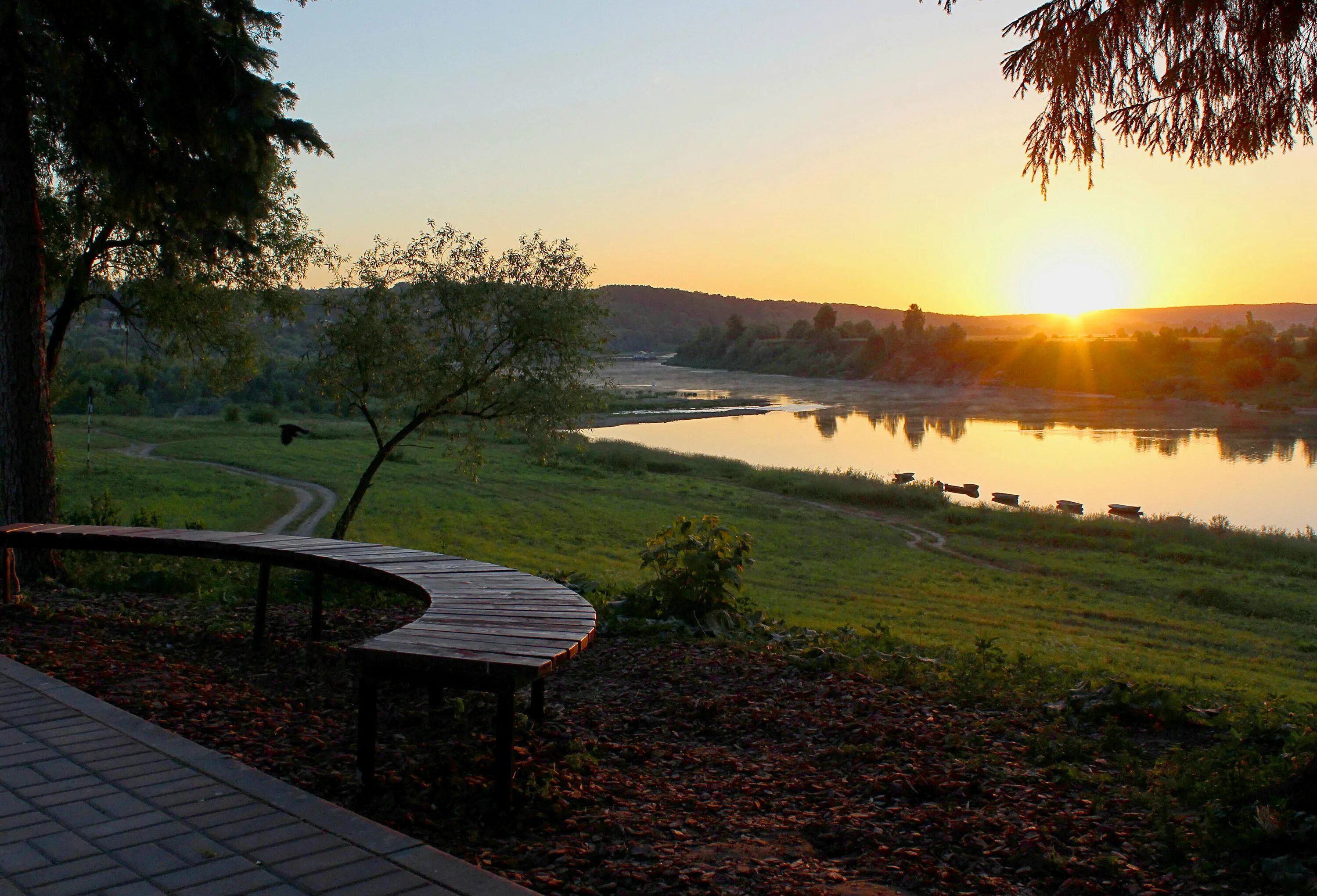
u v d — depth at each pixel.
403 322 19.30
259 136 12.09
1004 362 166.12
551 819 4.07
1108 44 5.18
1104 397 132.50
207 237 13.59
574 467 60.00
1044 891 3.56
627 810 4.26
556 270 19.17
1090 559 34.94
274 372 103.75
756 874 3.58
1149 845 3.88
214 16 11.68
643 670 7.34
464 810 4.11
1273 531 42.03
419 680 4.20
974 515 44.06
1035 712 6.45
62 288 18.83
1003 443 82.00
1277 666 18.75
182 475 45.66
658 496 49.03
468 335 19.45
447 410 19.58
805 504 49.94
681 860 3.68
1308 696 15.12
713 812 4.36
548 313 18.66
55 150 15.63
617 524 39.41
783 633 9.66
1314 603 26.97
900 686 7.12
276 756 4.67
